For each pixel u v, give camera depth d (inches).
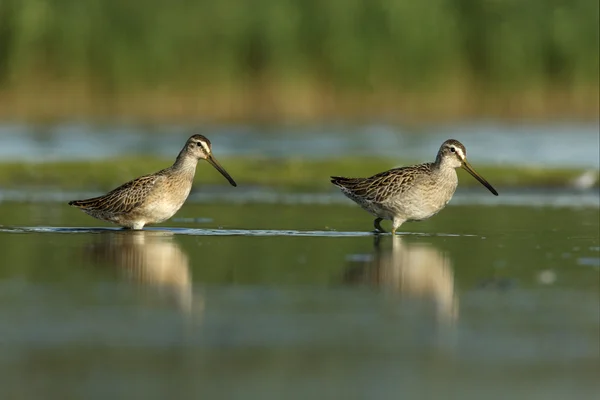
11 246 628.1
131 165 1062.4
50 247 624.7
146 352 400.2
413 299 487.2
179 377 372.5
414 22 1544.0
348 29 1536.7
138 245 634.2
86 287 506.9
